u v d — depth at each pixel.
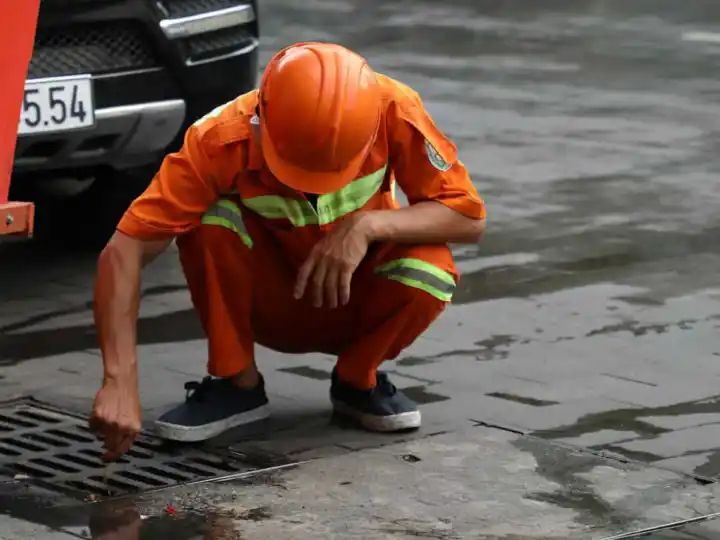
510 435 6.27
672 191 11.67
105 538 5.09
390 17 22.48
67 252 9.70
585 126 14.30
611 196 11.45
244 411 6.34
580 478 5.76
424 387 7.01
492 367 7.34
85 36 8.59
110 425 5.62
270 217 5.94
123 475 5.82
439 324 8.11
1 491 5.58
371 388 6.31
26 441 6.21
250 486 5.63
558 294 8.77
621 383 7.10
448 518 5.34
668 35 21.09
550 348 7.69
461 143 13.38
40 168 8.66
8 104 5.11
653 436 6.35
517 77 17.23
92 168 9.21
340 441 6.22
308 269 5.85
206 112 9.18
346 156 5.62
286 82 5.58
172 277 9.11
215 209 5.97
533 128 14.15
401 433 6.32
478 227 6.08
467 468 5.85
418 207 6.00
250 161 5.80
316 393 6.91
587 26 21.94
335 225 5.90
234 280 6.09
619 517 5.38
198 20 8.95
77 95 8.47
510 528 5.25
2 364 7.35
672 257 9.71
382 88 5.91
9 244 9.84
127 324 5.75
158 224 5.82
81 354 7.55
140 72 8.78
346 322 6.29
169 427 6.13
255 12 9.39
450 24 21.86
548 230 10.37
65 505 5.41
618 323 8.17
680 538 5.21
